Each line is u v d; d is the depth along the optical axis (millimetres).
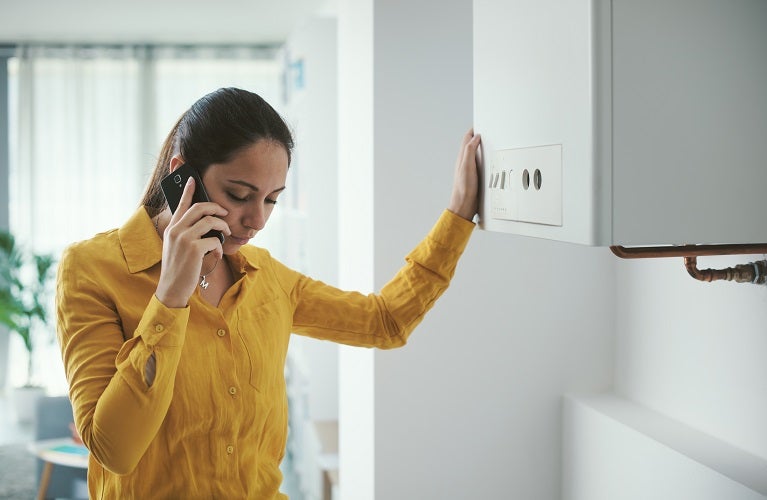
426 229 2125
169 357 1119
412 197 2117
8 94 6125
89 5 4879
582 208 1110
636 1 1083
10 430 5230
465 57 2121
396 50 2094
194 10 5047
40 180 6105
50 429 3730
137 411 1104
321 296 1516
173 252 1116
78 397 1168
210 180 1214
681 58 1105
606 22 1074
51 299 6031
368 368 2162
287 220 4574
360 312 1513
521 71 1296
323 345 3719
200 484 1268
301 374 3982
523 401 2156
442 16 2107
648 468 1747
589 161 1090
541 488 2176
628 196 1095
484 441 2143
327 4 4742
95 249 1272
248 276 1380
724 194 1135
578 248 2152
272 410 1365
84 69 6125
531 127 1261
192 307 1277
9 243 5684
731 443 1687
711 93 1120
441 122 2119
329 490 3139
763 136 1144
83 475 3525
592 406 2023
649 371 1996
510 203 1347
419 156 2115
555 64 1176
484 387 2137
